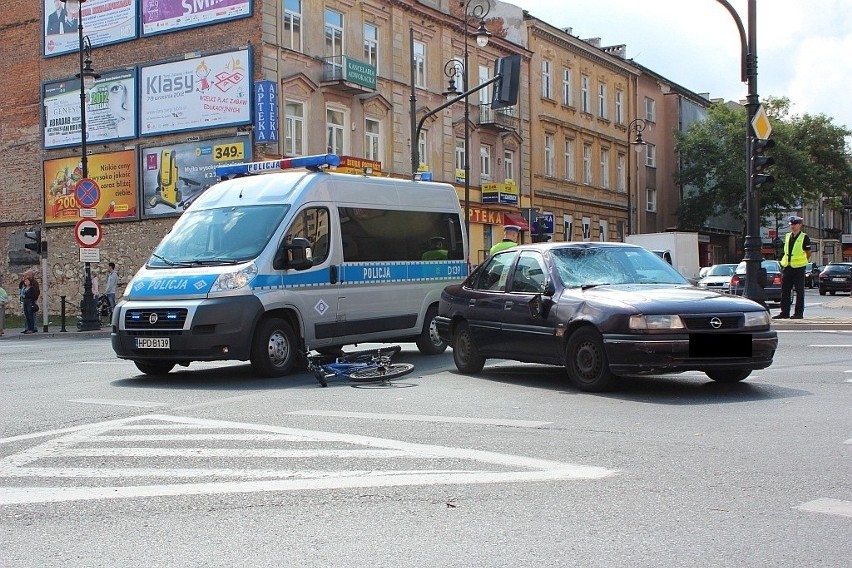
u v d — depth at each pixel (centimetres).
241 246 1202
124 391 1081
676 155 6431
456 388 1042
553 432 739
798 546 438
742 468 600
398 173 3734
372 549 444
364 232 1352
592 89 5425
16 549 457
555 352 1021
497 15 4506
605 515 495
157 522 500
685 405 870
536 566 414
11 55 3656
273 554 440
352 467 621
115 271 3052
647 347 905
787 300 1948
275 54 3098
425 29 3928
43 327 2716
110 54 3388
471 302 1177
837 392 937
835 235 10312
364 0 3544
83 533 482
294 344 1217
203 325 1132
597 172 5459
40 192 3594
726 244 7175
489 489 555
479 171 4338
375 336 1365
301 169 1345
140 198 3303
